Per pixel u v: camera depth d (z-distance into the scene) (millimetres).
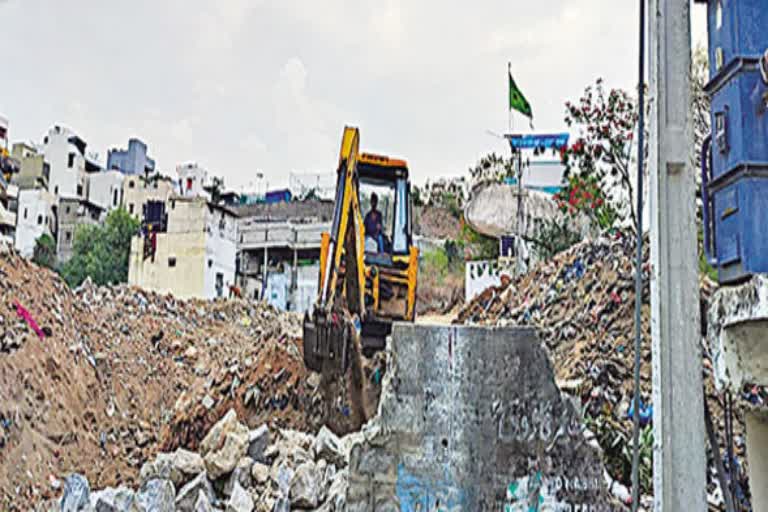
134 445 15562
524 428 9297
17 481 11891
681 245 4617
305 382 14383
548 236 25297
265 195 55062
